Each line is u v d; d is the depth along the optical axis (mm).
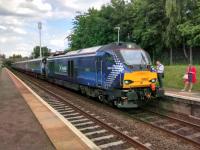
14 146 8875
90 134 11133
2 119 12859
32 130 10805
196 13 38469
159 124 12828
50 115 13445
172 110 15555
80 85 21922
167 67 31781
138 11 44844
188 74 19203
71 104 17391
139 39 47812
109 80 16031
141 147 9258
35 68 48969
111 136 10734
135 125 12500
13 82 36344
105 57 16516
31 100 18844
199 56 42156
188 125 12273
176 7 38000
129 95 14812
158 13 42719
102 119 13828
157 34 43000
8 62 166750
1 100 19172
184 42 41188
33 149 8555
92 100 19922
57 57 29047
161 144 9836
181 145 9695
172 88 22016
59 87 30359
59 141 9219
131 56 15617
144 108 16672
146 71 15281
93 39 53250
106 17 52688
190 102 14133
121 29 50219
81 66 20844
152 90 15344
